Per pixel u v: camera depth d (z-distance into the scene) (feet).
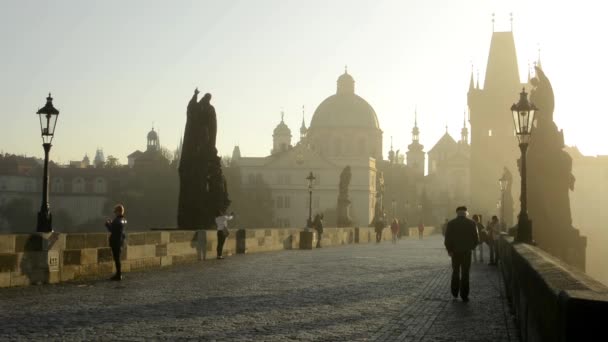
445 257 131.03
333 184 626.64
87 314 48.62
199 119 126.11
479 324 47.80
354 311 53.31
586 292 19.61
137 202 540.93
